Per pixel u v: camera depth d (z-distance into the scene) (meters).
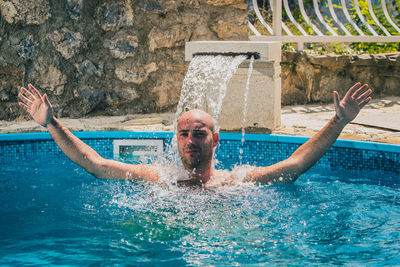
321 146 3.21
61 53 5.68
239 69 4.75
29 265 2.21
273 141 4.53
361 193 3.31
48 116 3.02
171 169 3.29
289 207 2.93
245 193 3.09
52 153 4.81
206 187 3.12
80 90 5.76
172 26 5.88
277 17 6.54
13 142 4.66
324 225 2.67
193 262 2.21
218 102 4.73
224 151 4.70
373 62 6.77
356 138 4.33
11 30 5.52
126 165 3.29
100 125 5.22
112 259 2.26
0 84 5.53
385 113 5.64
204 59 4.73
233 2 5.96
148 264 2.20
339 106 3.11
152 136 4.80
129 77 5.86
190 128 2.94
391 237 2.51
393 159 3.95
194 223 2.67
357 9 7.38
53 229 2.65
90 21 5.71
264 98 4.78
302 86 6.57
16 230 2.64
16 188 3.48
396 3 8.17
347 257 2.27
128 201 3.00
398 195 3.27
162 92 5.98
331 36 6.80
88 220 2.77
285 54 6.41
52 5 5.59
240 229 2.59
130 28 5.80
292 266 2.18
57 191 3.38
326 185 3.51
